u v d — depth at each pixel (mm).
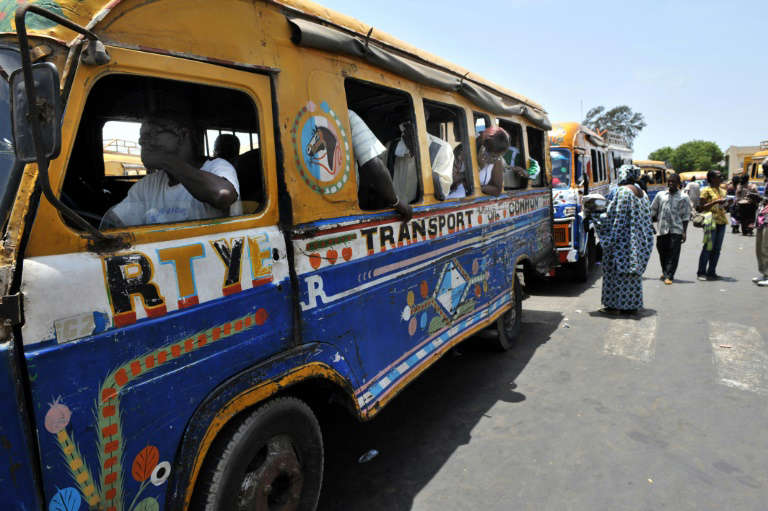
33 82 1188
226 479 1889
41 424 1349
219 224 1915
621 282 6234
